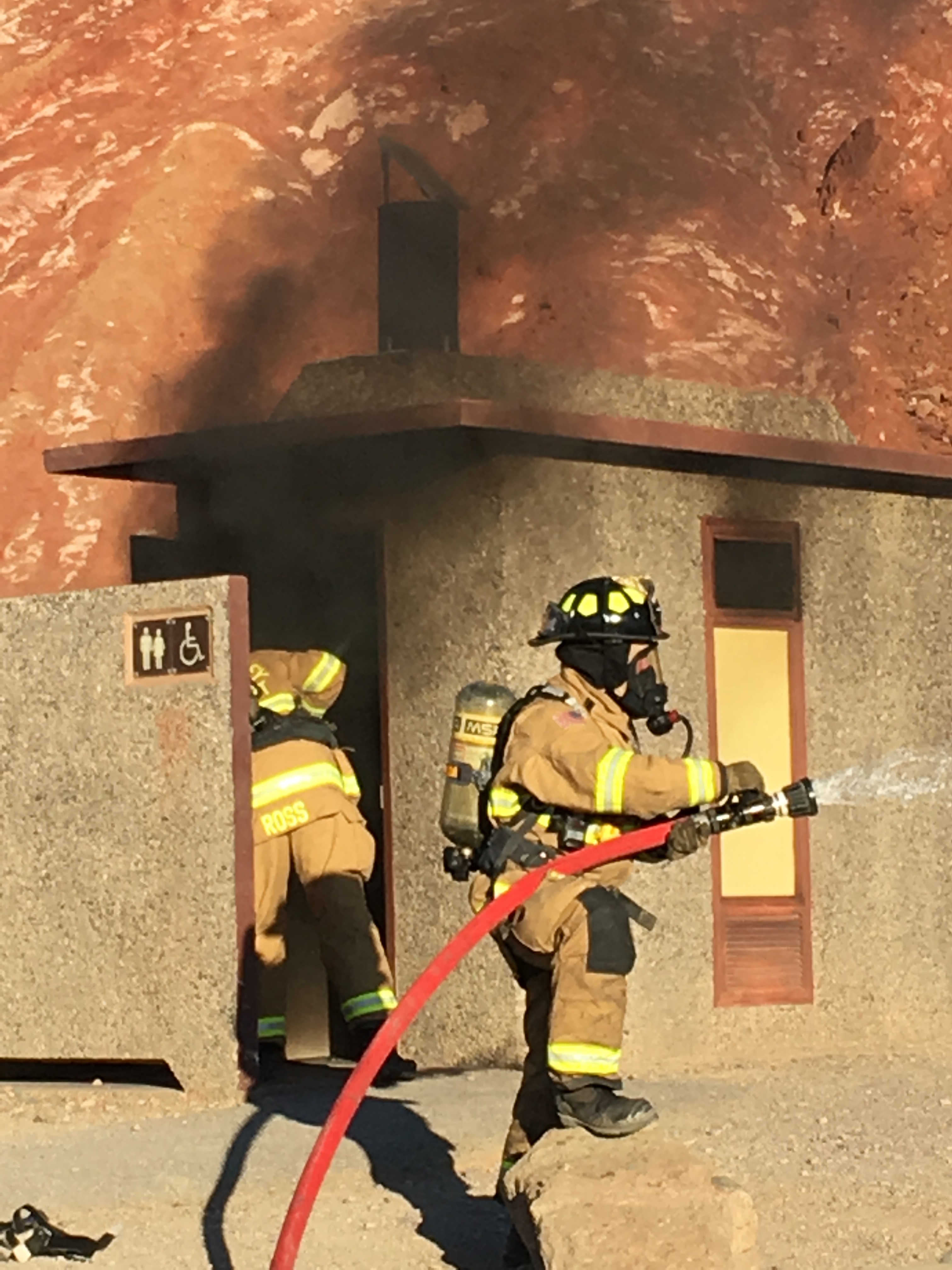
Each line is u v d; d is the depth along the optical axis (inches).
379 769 440.1
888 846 443.5
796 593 430.9
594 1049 214.8
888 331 1242.0
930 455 442.0
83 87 1375.5
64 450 418.3
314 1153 195.5
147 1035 351.6
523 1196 208.5
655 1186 204.2
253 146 1317.7
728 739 418.3
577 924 215.6
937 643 458.3
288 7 1439.5
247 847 344.8
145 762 354.3
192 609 349.7
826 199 1320.1
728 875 418.9
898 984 440.8
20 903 367.6
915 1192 264.7
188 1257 235.0
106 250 1227.9
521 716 221.6
